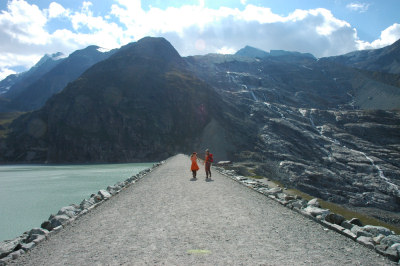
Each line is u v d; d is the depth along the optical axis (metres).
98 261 6.40
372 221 15.19
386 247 6.70
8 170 77.31
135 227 9.08
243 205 11.98
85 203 13.30
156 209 11.55
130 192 16.22
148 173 27.53
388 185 96.25
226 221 9.48
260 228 8.66
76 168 80.38
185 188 17.05
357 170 110.19
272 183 25.39
